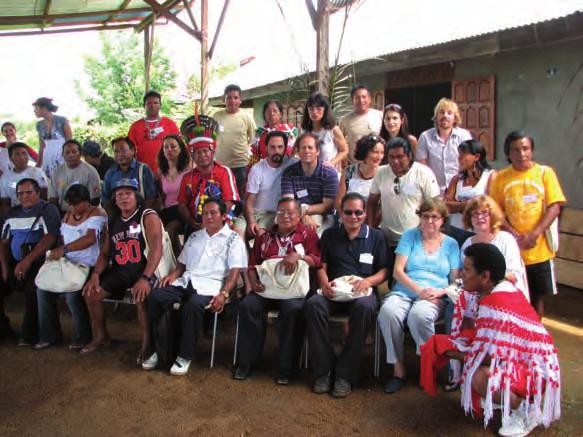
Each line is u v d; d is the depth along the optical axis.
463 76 8.05
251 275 4.65
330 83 6.98
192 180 5.38
